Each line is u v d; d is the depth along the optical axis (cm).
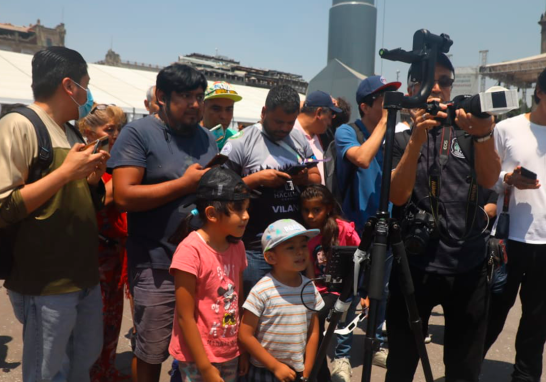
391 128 185
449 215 225
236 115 2034
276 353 226
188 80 234
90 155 201
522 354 294
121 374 313
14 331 385
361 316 207
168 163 239
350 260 201
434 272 226
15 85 1619
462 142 229
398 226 187
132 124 239
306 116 406
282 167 270
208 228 217
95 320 231
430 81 198
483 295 227
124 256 296
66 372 230
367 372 179
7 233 198
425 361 202
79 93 211
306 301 234
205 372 205
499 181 293
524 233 288
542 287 286
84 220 213
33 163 196
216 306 214
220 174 213
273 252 229
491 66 3934
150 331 232
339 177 328
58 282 202
